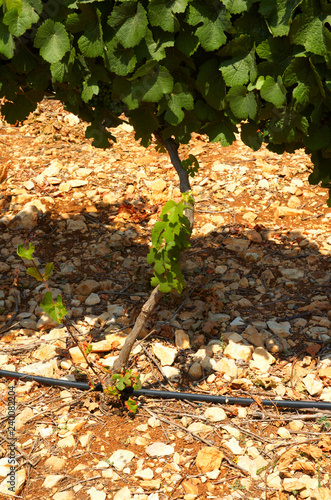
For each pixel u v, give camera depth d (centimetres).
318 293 420
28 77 302
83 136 679
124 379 305
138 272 447
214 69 271
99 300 418
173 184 571
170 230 273
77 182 577
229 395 332
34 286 440
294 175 584
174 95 275
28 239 491
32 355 367
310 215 517
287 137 277
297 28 239
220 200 550
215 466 277
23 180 582
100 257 471
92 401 325
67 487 268
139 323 300
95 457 287
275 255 467
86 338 379
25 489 269
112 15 250
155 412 319
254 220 515
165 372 347
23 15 263
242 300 416
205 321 395
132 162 620
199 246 484
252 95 265
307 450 280
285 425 309
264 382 333
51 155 634
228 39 274
